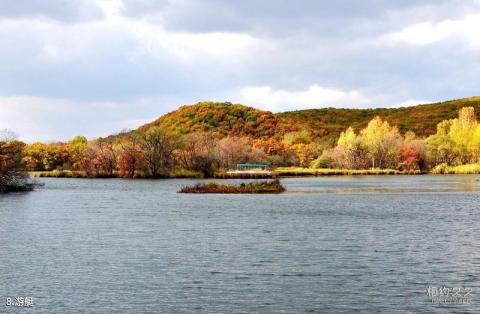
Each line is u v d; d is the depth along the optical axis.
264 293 26.88
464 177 160.75
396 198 84.25
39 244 40.84
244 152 195.12
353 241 41.94
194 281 29.19
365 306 24.72
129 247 39.50
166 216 60.31
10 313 23.94
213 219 57.09
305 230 48.28
